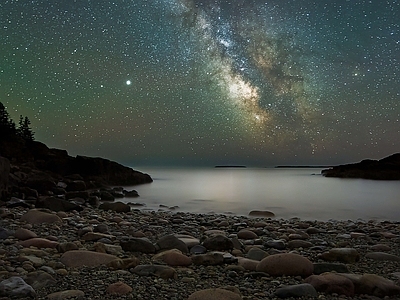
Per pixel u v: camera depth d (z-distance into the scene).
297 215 13.24
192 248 5.40
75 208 10.91
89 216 9.61
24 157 28.22
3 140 30.23
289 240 7.00
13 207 11.08
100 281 3.71
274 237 7.19
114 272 4.04
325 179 41.94
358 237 7.48
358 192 24.12
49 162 27.27
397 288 3.54
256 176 52.66
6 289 3.28
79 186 18.31
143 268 4.04
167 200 18.23
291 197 20.48
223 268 4.35
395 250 6.10
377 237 7.75
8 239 5.77
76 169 27.80
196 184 31.69
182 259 4.52
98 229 7.05
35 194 14.90
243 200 18.48
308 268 4.11
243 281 3.88
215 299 3.16
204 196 20.50
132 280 3.77
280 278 3.98
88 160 28.02
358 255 5.03
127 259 4.30
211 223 9.27
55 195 15.68
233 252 5.34
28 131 35.81
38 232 6.76
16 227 7.17
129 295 3.35
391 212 14.51
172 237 5.40
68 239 6.12
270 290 3.60
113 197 17.69
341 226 9.64
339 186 29.95
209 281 3.86
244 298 3.34
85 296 3.31
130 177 30.73
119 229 7.70
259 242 6.41
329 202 18.05
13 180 15.97
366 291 3.53
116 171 29.83
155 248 5.20
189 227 8.36
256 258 4.95
